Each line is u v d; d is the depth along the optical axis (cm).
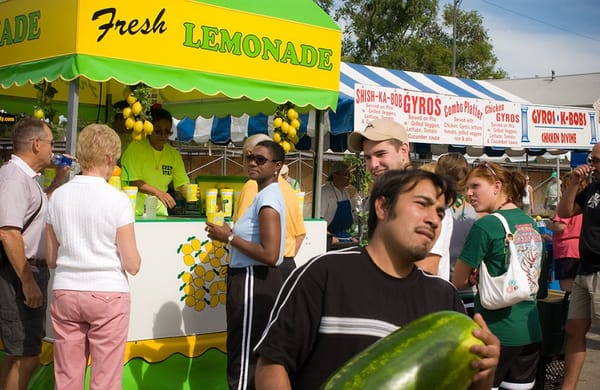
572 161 1136
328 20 662
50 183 589
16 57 582
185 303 582
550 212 1581
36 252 502
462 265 465
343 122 771
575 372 578
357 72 986
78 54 507
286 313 245
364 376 204
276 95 622
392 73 1055
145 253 557
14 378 505
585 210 573
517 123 851
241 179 698
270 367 241
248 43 600
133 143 678
